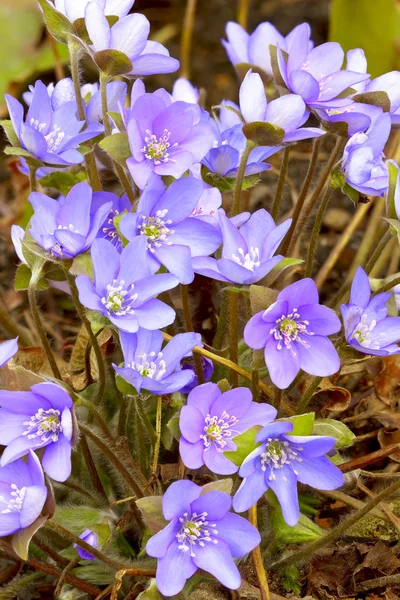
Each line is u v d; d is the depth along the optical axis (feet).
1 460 1.00
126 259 1.03
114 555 1.15
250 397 1.02
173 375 1.03
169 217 1.07
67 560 1.12
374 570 1.18
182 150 1.07
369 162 1.10
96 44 1.07
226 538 0.99
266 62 1.32
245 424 1.03
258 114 1.07
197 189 1.06
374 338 1.08
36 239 1.05
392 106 1.20
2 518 1.00
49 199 1.06
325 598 1.16
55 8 1.09
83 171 1.27
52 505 0.98
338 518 1.23
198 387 1.01
